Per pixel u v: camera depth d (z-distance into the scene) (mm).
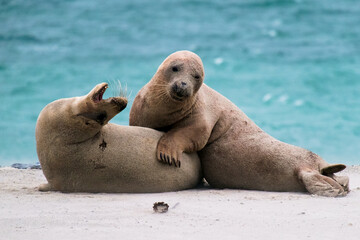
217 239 15508
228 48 92188
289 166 24125
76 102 21297
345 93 67812
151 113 24312
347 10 114750
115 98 20859
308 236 15992
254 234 16109
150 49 92625
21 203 20094
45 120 21859
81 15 116375
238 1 120812
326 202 21172
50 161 22109
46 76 76875
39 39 99562
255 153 24562
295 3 118688
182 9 118438
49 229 16250
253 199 21719
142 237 15508
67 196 21672
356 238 15836
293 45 93062
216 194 22922
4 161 42875
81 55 89250
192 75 23656
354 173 31719
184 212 18797
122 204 20078
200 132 24000
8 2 125188
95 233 15820
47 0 127375
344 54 86000
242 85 71812
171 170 23312
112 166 22250
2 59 86938
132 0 125562
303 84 71500
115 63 83750
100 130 22234
